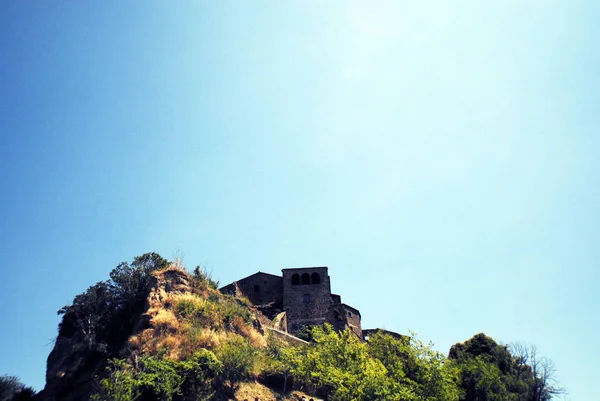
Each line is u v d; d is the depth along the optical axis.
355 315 69.38
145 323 37.97
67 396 36.41
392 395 31.30
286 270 70.94
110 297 42.53
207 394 32.31
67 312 41.72
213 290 48.38
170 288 43.12
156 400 29.81
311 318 65.62
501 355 55.06
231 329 42.19
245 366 36.16
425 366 36.91
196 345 36.16
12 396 37.44
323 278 69.94
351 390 31.34
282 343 45.94
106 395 28.62
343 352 36.59
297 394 36.66
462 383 46.56
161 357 33.72
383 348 40.22
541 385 50.84
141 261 46.31
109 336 40.56
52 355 42.84
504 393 46.34
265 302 69.50
